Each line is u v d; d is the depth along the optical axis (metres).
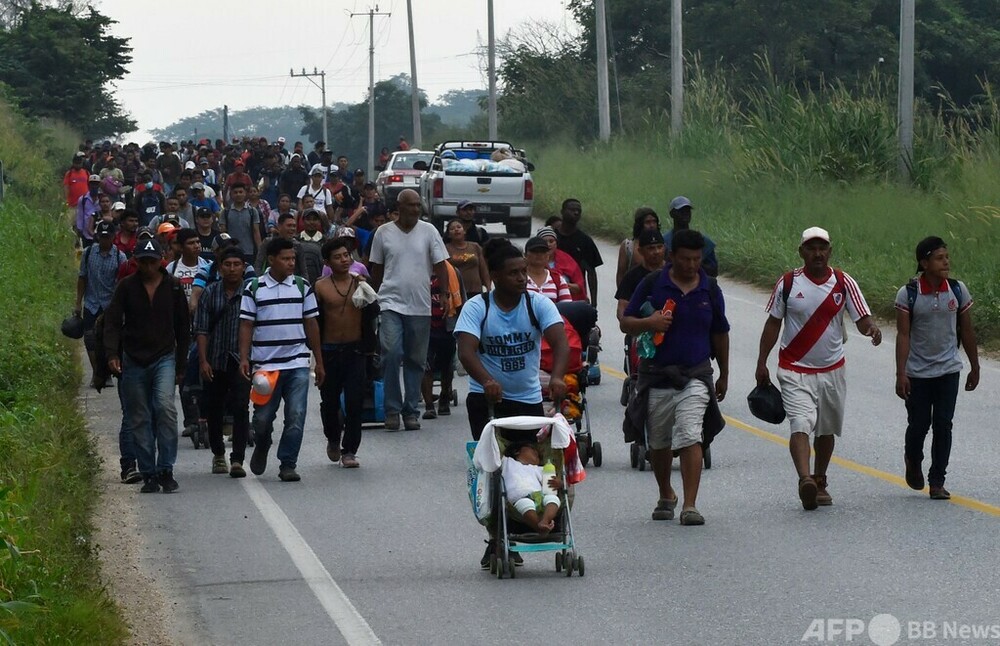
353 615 19.25
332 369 30.72
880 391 39.41
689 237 24.17
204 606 19.92
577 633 18.11
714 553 22.19
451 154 84.56
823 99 85.50
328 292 30.53
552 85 161.38
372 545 23.52
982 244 58.53
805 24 146.25
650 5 163.88
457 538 23.95
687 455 24.27
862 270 59.41
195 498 27.62
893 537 22.91
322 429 35.97
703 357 24.45
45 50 165.00
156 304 28.25
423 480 29.11
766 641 17.50
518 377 22.05
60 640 16.97
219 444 30.47
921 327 25.83
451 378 37.56
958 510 24.86
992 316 49.56
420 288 35.09
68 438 31.70
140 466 28.25
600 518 25.16
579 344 29.44
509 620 18.81
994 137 72.25
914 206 67.44
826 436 25.84
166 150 92.19
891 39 148.88
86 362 47.78
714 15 148.50
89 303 41.16
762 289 63.94
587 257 38.84
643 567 21.47
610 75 162.62
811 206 73.81
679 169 96.25
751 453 31.19
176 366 28.61
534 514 20.78
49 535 21.83
